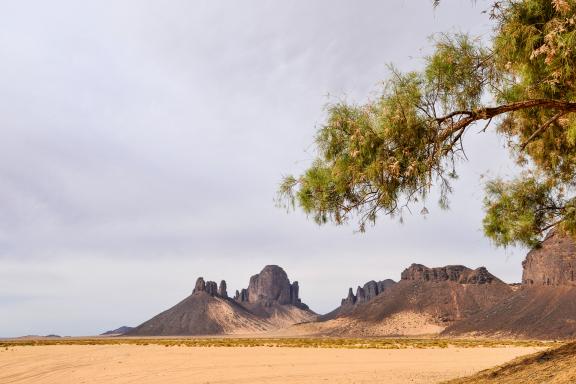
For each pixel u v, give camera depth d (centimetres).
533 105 1029
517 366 1580
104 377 3294
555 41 847
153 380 3120
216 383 2945
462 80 1018
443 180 1066
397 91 1003
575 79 917
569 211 1454
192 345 8675
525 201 1518
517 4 921
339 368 3844
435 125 1026
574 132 1034
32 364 4119
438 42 1018
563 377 1186
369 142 991
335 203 1059
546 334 19175
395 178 1014
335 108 1032
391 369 3678
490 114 1038
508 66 977
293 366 4044
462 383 1636
